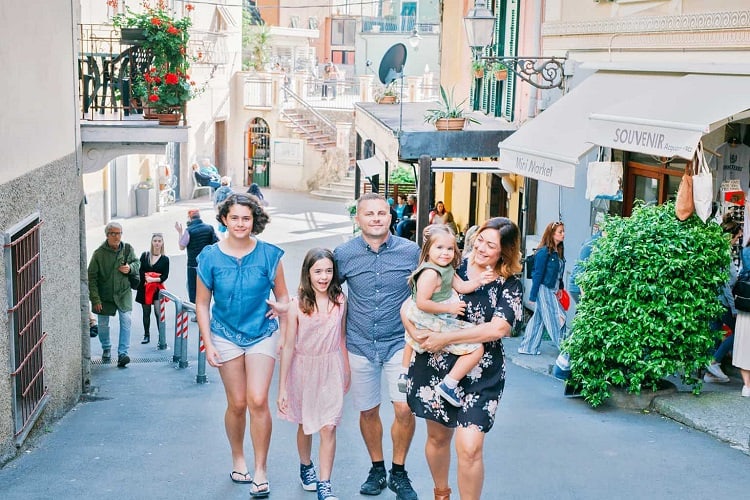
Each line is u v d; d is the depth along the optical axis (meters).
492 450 7.57
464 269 5.65
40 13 9.05
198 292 6.65
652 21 11.62
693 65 10.62
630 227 9.02
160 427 8.93
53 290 9.56
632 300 8.86
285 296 6.76
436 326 5.45
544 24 14.90
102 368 13.05
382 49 55.62
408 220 20.47
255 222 6.62
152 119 12.78
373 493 6.58
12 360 7.84
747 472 7.02
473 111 21.12
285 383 6.46
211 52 34.75
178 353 13.30
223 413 9.66
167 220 28.97
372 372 6.53
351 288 6.52
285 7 56.94
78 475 7.21
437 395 5.57
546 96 15.19
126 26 13.03
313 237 26.55
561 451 7.55
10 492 6.79
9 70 7.91
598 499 6.44
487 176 19.81
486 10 14.26
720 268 8.97
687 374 9.05
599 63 12.90
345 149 36.72
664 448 7.64
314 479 6.74
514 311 5.45
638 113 9.93
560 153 11.34
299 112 38.00
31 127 8.67
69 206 10.31
